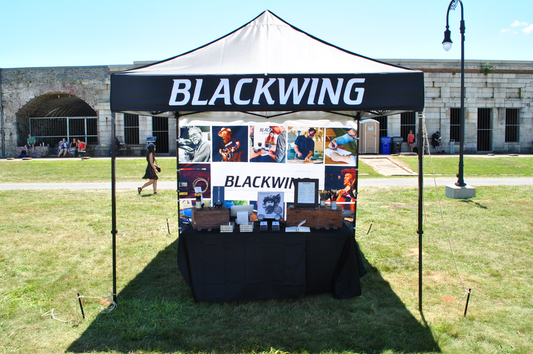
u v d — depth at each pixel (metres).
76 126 25.86
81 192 11.57
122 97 3.70
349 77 3.61
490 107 23.73
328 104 3.63
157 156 23.02
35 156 24.08
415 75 3.59
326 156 5.91
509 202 9.46
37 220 7.81
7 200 10.20
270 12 4.72
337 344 3.23
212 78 3.66
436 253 5.65
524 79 23.66
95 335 3.42
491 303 4.03
